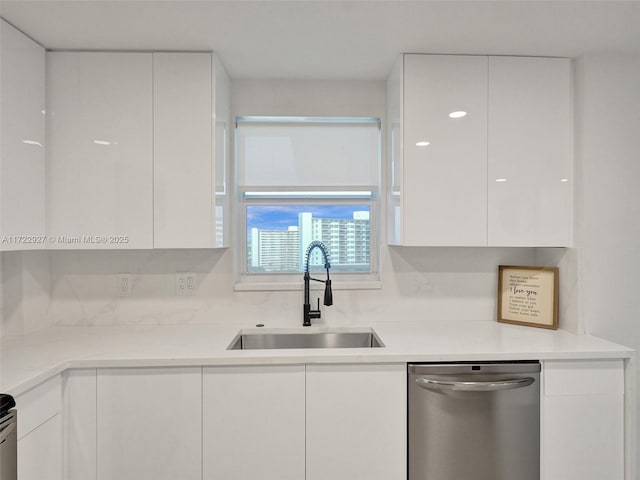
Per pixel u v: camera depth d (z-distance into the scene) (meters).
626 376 1.79
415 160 2.05
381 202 2.43
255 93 2.40
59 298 2.31
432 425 1.75
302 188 2.45
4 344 1.92
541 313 2.23
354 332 2.31
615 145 2.07
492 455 1.75
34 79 1.89
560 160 2.10
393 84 2.22
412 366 1.75
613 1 1.60
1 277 2.05
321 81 2.41
